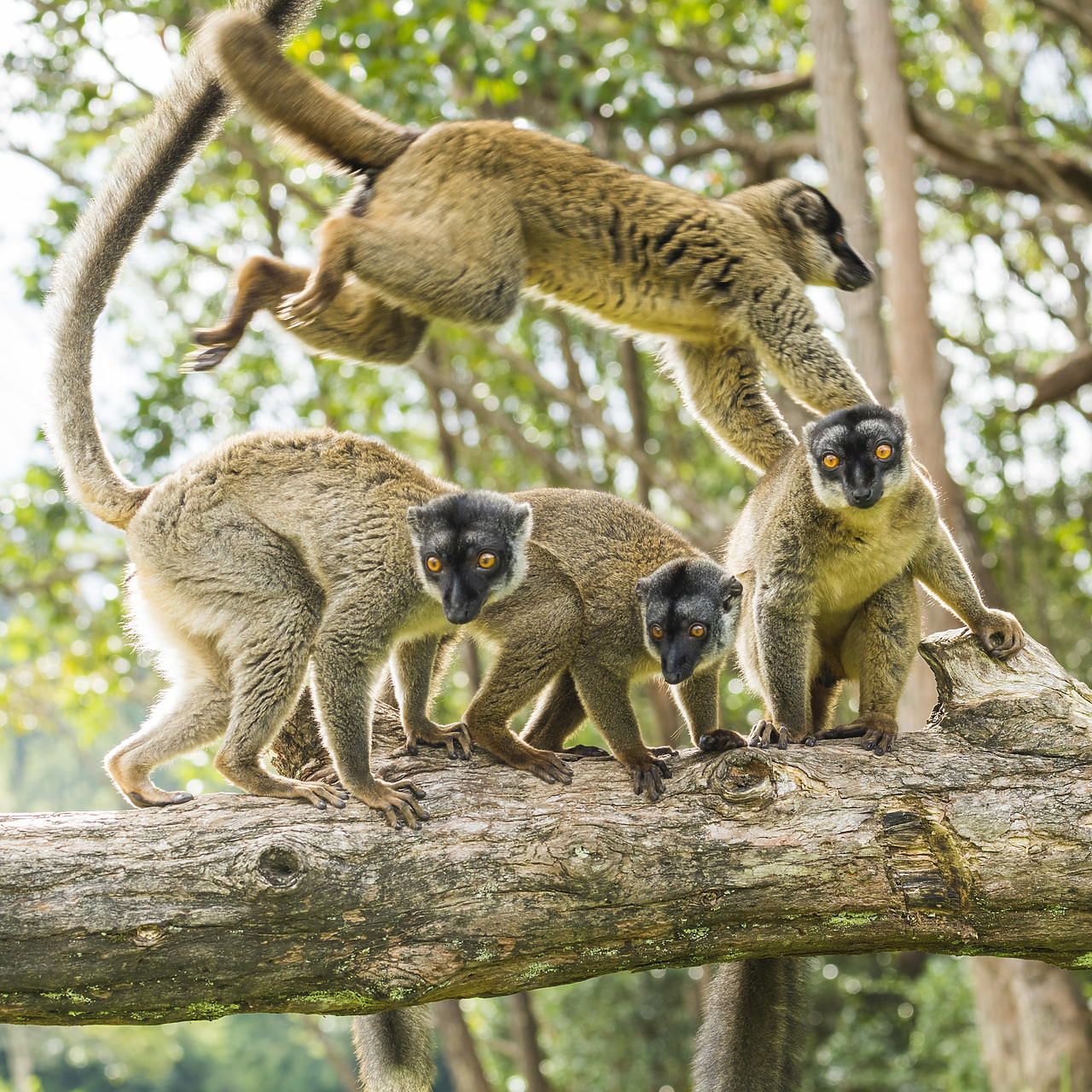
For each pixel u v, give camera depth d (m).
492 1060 23.12
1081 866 4.57
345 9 13.66
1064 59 20.41
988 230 20.05
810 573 5.72
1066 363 15.42
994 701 4.99
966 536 12.55
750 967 5.80
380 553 5.34
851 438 5.48
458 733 5.55
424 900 4.39
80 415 5.59
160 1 14.32
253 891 4.24
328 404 17.44
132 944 4.14
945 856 4.61
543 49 14.10
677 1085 20.81
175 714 5.32
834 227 7.61
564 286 6.80
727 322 6.86
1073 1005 13.45
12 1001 4.10
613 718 5.78
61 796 42.50
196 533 5.30
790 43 18.92
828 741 5.15
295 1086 43.31
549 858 4.47
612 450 19.42
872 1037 20.23
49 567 17.19
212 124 6.09
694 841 4.56
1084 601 18.81
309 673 5.38
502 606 5.77
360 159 6.41
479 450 19.67
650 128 14.22
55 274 5.77
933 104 18.73
